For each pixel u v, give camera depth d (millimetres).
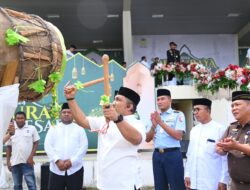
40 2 14508
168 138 5965
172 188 5914
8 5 14719
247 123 4168
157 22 17625
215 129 5453
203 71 10320
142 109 10234
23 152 7328
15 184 7352
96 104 9984
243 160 3986
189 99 10773
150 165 8781
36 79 2844
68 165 6188
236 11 16469
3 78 2691
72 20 16781
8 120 2646
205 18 17266
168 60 14031
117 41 20328
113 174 3574
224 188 5184
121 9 15562
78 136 6383
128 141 3500
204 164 5414
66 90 3645
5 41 2656
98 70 10094
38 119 9711
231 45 19625
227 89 9938
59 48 2992
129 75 10312
